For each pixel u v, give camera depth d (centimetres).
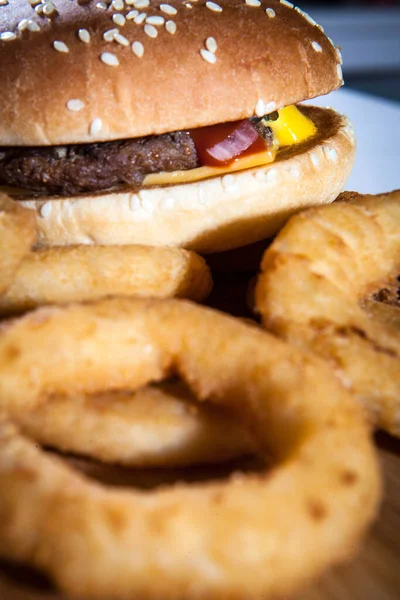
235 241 19
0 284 16
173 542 12
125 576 12
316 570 12
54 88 17
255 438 14
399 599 13
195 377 15
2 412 14
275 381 14
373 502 13
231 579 12
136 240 18
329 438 13
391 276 17
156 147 18
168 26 18
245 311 19
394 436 15
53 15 18
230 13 18
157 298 16
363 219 17
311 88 19
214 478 15
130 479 15
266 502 12
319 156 19
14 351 14
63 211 18
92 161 18
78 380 15
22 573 13
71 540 12
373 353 15
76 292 17
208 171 18
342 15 62
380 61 62
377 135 32
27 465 13
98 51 17
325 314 16
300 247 16
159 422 15
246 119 19
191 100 17
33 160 18
